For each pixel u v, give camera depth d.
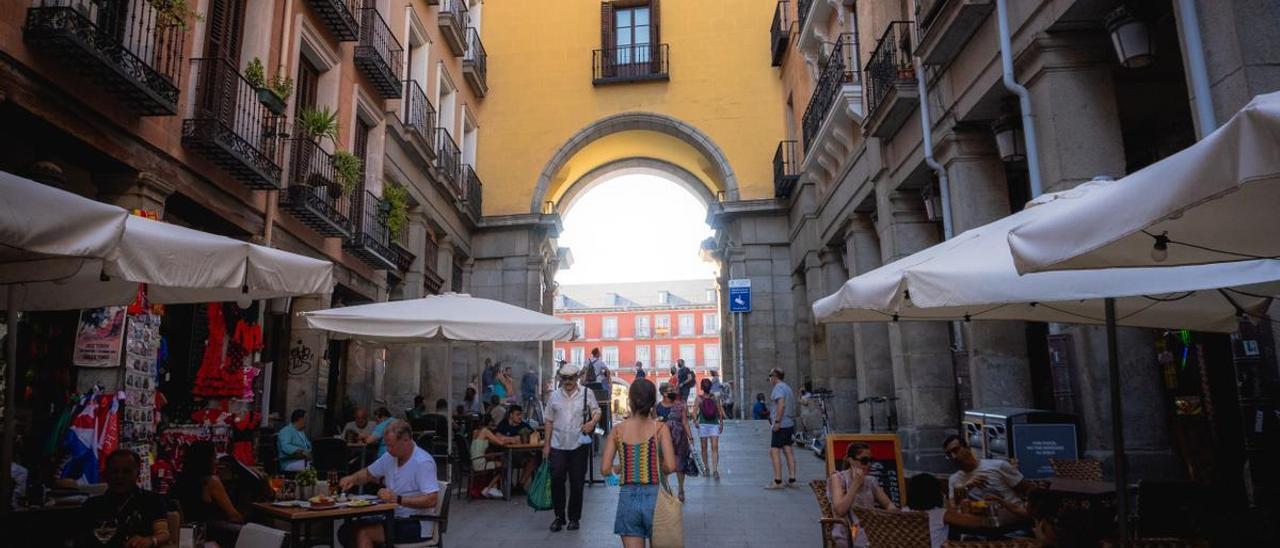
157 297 5.78
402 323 9.13
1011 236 3.16
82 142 6.72
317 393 11.73
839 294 5.67
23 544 4.78
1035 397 10.14
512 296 22.78
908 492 5.79
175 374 9.13
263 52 10.09
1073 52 7.16
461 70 21.42
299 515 4.86
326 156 12.04
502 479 10.48
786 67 22.73
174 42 8.14
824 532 5.04
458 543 7.13
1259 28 4.82
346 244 13.00
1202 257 3.25
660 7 24.44
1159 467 6.39
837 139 15.45
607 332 75.50
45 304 5.13
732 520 8.23
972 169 9.30
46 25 5.97
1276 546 3.93
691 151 25.56
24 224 3.03
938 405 11.40
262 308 9.68
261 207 10.03
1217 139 2.12
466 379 21.72
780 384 11.02
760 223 22.42
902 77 10.62
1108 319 4.38
